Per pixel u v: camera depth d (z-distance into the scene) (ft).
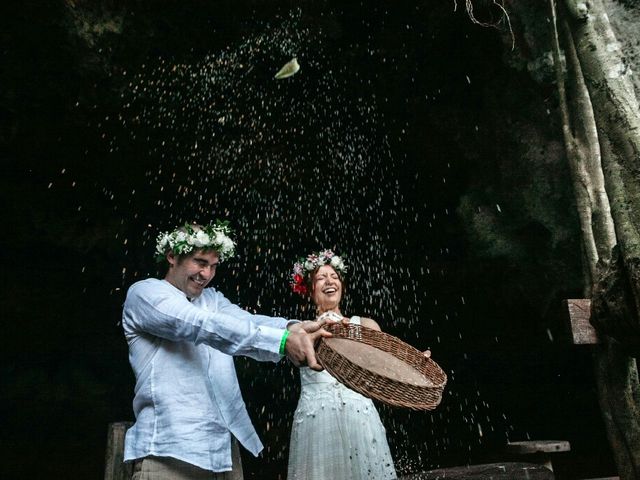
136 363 8.91
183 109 27.94
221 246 9.37
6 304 32.07
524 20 21.35
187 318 8.52
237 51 26.81
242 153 30.78
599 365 12.85
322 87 28.84
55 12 22.40
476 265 27.89
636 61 18.54
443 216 29.50
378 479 13.12
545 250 23.36
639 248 10.61
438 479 10.85
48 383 33.71
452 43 24.71
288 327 9.66
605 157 11.49
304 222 33.88
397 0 25.27
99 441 34.76
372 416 13.71
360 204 32.22
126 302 9.19
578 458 31.45
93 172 29.25
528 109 22.75
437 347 33.78
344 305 34.68
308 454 13.42
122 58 24.62
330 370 7.79
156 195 31.58
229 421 8.98
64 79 24.70
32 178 28.66
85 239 31.07
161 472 8.40
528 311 28.71
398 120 28.19
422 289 32.09
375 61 27.20
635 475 12.25
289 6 25.71
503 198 24.03
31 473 32.65
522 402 33.58
